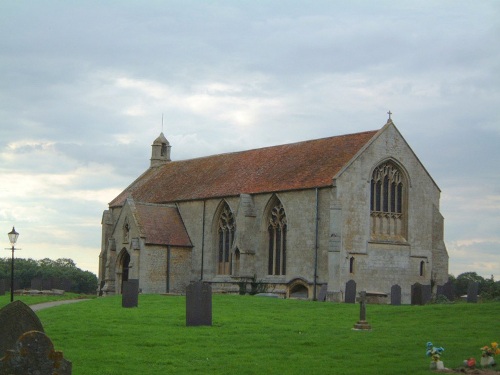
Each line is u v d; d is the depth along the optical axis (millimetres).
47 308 54562
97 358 30844
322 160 77438
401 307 52000
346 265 71375
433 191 79250
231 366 29469
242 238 79375
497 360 29531
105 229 103562
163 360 30578
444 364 29266
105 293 89812
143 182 105062
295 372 28266
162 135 110688
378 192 75312
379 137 75250
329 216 71625
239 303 57188
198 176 94125
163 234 86750
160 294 76625
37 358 20797
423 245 77812
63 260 165000
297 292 74938
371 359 30953
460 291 100625
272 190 77688
